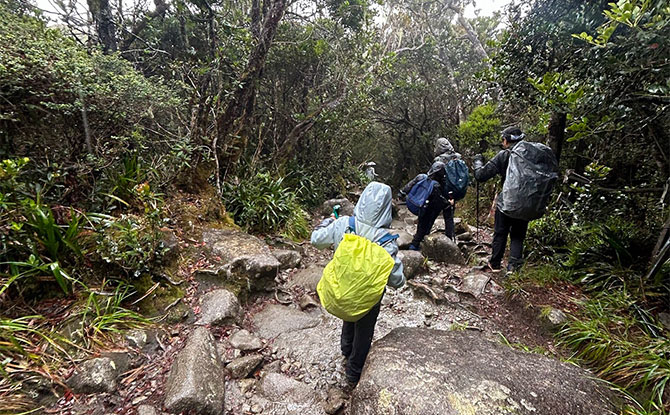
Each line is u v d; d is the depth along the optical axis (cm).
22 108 265
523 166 306
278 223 450
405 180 1293
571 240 385
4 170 216
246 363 212
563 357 239
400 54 1097
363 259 173
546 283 326
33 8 443
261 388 203
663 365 197
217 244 326
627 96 246
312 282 338
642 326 253
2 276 214
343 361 234
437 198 400
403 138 1306
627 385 195
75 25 550
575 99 234
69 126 296
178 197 377
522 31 385
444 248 414
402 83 1048
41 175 275
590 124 262
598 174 330
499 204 338
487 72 459
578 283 325
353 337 216
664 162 333
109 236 253
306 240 468
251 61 448
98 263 248
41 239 226
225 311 250
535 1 378
